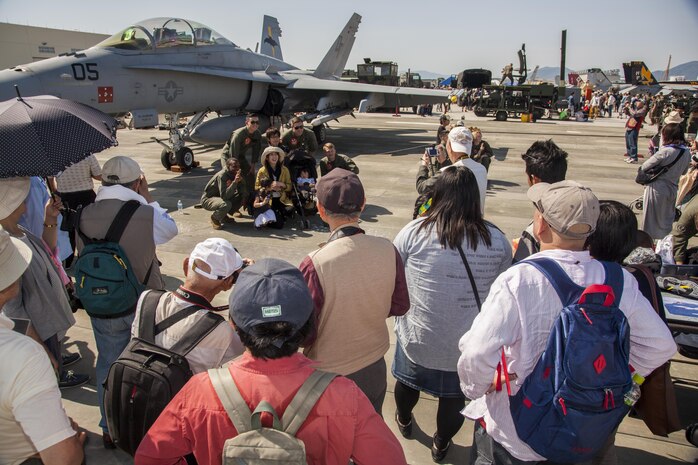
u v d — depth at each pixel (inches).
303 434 50.1
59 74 352.8
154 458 53.8
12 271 65.9
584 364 60.8
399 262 89.1
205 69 468.1
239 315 51.1
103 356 105.4
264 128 594.2
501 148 644.7
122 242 103.0
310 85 587.8
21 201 107.0
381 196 369.7
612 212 82.7
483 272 94.8
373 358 88.9
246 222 295.9
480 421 80.0
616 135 836.0
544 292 66.2
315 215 310.5
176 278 213.5
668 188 216.1
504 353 69.0
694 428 116.3
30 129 109.3
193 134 447.2
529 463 71.2
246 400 50.4
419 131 837.8
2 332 58.1
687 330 108.3
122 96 397.1
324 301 82.7
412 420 128.5
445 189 95.3
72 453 59.4
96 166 212.5
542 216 74.9
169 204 335.6
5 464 60.6
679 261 191.5
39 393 57.1
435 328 96.2
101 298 98.3
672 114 215.3
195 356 78.2
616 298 66.6
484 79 1488.7
